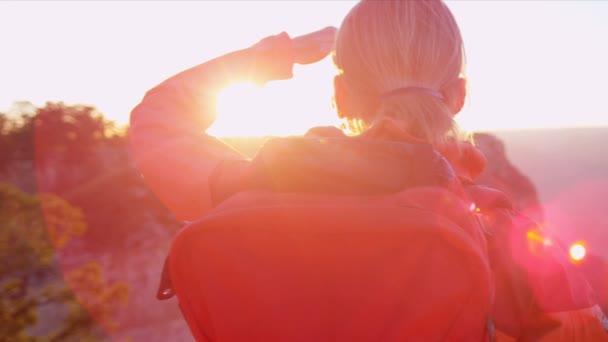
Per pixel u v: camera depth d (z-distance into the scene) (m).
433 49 1.02
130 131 1.10
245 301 0.87
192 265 0.91
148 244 64.62
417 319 0.82
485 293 0.82
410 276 0.81
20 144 82.69
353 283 0.82
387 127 0.95
